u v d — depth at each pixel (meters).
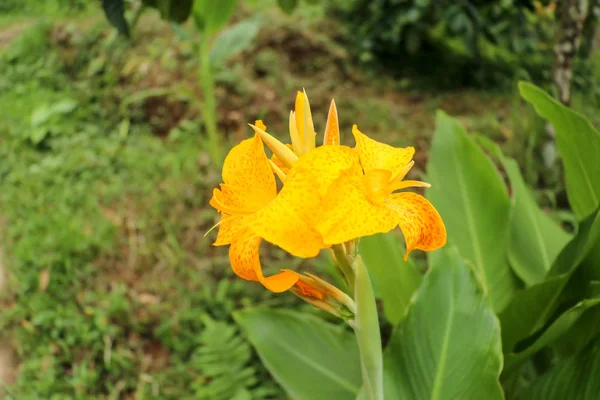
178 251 1.31
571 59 1.24
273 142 0.55
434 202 0.96
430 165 0.99
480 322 0.75
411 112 1.94
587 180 0.85
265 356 0.88
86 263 1.28
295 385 0.87
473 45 1.89
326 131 0.56
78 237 1.32
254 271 0.53
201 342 1.10
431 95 2.05
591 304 0.73
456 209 0.96
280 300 1.17
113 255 1.30
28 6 2.71
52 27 2.18
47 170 1.59
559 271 0.81
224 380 0.99
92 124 1.85
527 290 0.79
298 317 0.92
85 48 2.07
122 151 1.69
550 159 1.39
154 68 1.94
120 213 1.45
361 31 2.16
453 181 0.97
